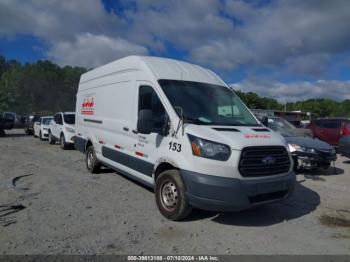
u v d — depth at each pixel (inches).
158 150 204.7
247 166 172.6
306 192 273.4
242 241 167.3
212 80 241.1
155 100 212.1
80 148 351.9
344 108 4060.0
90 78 334.0
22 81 2851.9
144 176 224.4
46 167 358.6
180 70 232.5
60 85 2974.9
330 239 173.2
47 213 198.8
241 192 168.7
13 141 689.6
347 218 208.1
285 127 418.9
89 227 178.1
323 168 350.9
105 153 288.0
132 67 245.4
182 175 181.5
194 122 192.2
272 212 216.5
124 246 155.9
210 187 168.9
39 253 145.2
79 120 359.9
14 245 152.5
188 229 181.0
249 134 186.1
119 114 260.8
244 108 234.7
